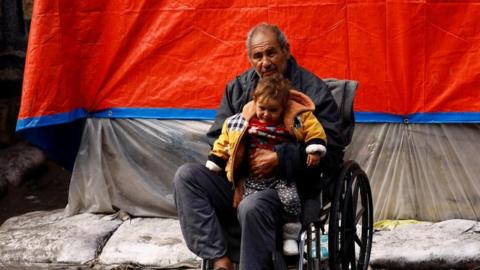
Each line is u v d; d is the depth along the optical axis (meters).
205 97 5.81
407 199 5.67
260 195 4.01
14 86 7.72
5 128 7.49
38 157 7.35
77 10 5.85
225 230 4.30
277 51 4.18
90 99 5.98
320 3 5.54
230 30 5.70
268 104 3.93
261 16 5.63
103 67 5.92
